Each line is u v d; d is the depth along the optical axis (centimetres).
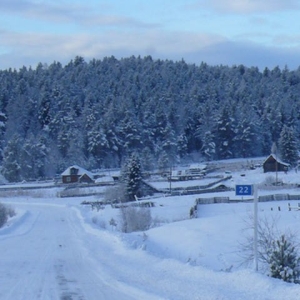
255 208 1725
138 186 9175
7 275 1788
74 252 2541
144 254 2242
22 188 12050
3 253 2508
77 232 4022
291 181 10825
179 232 3647
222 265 2253
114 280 1634
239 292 1375
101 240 3228
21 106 18425
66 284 1591
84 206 8312
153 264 1959
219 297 1313
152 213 6550
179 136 17675
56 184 12500
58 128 17725
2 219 4928
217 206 7044
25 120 18250
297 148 14762
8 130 17375
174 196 8706
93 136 16062
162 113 17838
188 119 18638
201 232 3538
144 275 1706
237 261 2358
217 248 2823
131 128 16700
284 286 1394
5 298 1377
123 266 1952
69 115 17962
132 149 16562
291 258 1650
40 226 4828
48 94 19038
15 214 6531
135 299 1341
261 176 12012
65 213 6975
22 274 1808
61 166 15212
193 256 2552
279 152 14212
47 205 8962
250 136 17225
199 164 15512
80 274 1797
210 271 1673
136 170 9238
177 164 16488
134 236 3353
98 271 1858
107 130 16288
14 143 14375
